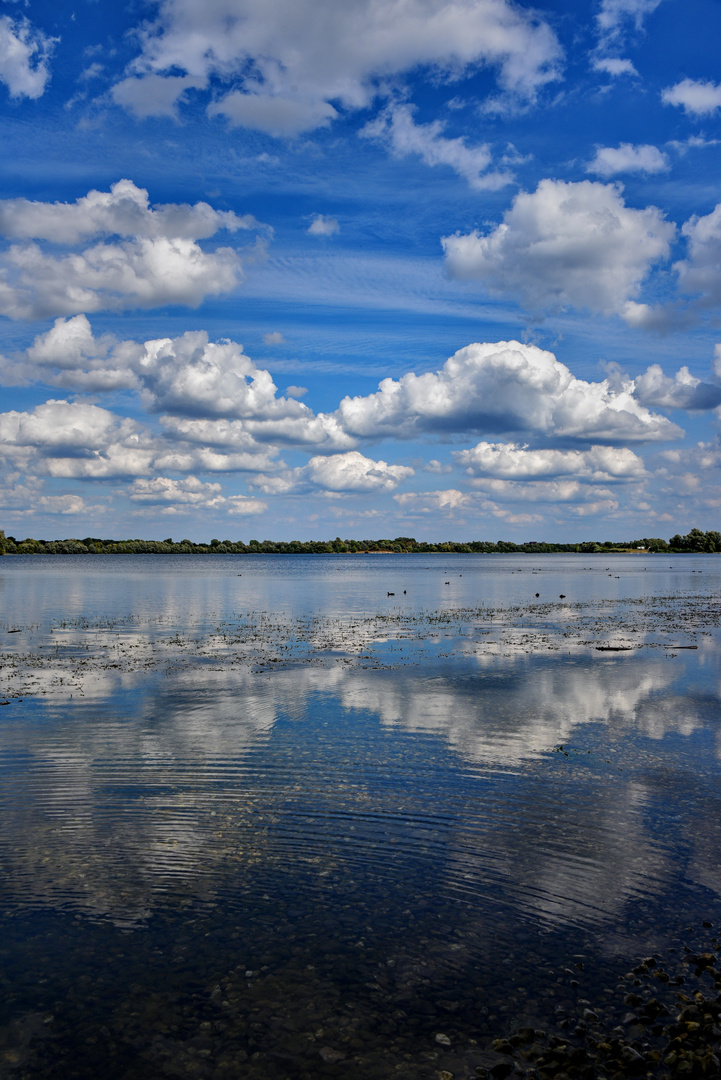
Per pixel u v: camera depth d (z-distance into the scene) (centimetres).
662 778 1603
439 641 3900
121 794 1498
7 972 899
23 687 2616
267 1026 807
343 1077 730
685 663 3125
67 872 1152
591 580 11312
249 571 16025
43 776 1609
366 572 15400
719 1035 784
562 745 1859
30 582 10600
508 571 15850
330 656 3353
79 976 892
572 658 3272
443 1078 729
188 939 970
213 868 1169
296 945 958
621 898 1078
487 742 1886
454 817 1379
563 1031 801
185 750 1808
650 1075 734
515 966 914
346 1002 846
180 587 9375
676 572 14862
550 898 1078
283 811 1406
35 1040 783
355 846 1252
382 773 1633
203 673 2898
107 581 10975
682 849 1241
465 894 1090
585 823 1351
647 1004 835
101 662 3184
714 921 1015
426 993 863
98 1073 736
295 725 2062
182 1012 830
